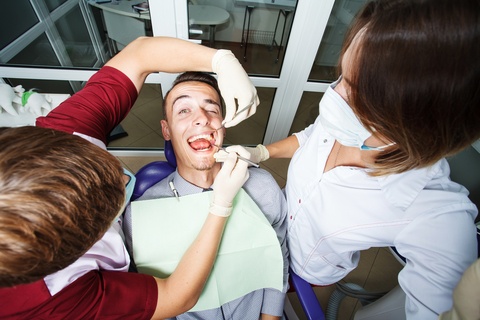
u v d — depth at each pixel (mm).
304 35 1483
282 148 1037
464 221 532
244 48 2139
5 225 283
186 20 1396
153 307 531
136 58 729
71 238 343
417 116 365
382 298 1015
